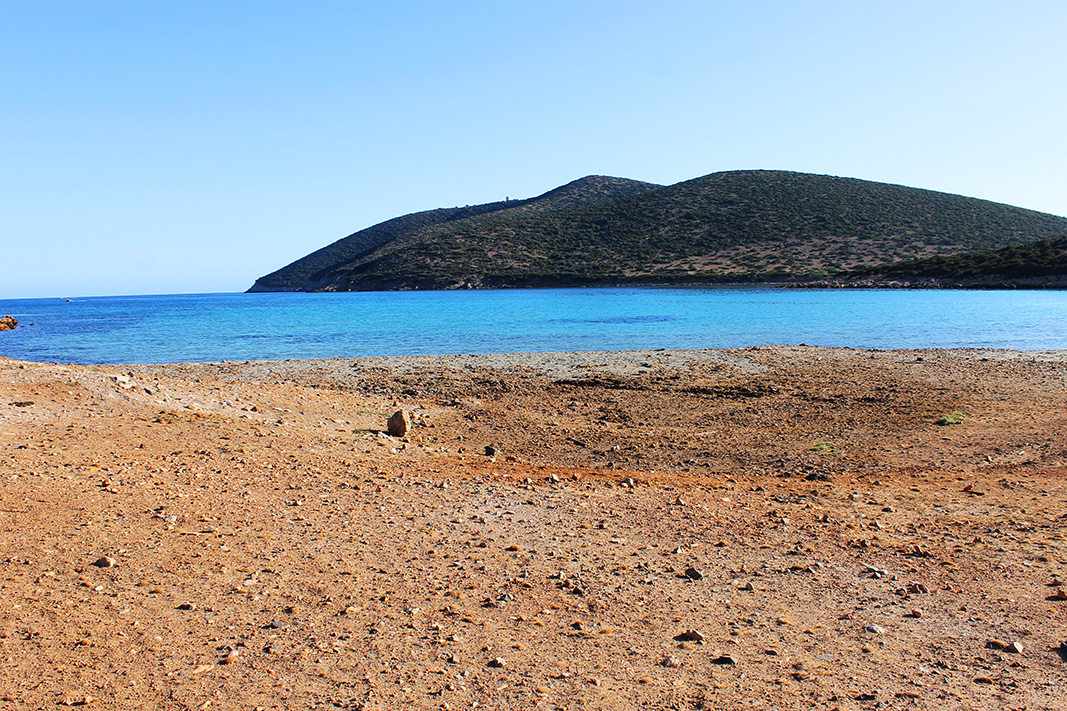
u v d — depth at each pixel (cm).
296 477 839
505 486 871
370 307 6969
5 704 347
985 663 436
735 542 681
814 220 12212
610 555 634
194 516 662
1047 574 584
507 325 4219
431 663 417
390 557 598
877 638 472
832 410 1468
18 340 3738
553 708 371
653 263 11475
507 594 532
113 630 434
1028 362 2047
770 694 393
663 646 454
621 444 1223
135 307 9700
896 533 712
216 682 381
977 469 1001
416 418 1385
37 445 845
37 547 554
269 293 19450
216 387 1421
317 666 406
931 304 5472
